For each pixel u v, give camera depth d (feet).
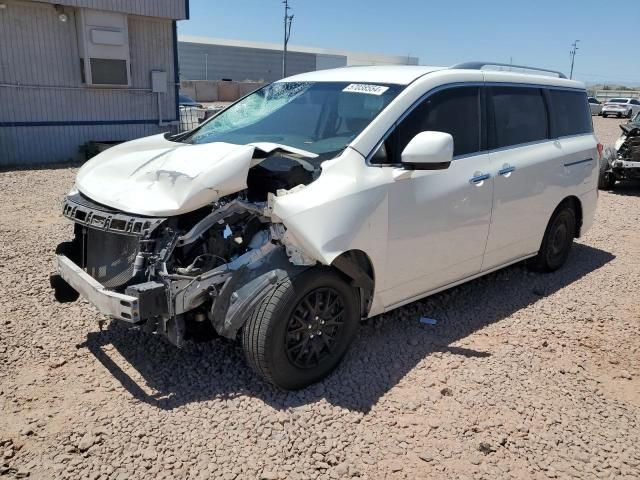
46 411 10.21
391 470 9.07
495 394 11.32
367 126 11.98
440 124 13.26
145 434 9.67
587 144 18.60
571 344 13.69
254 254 10.62
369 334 13.60
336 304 11.34
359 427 10.10
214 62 207.62
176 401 10.64
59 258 11.77
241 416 10.23
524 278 18.15
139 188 10.78
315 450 9.47
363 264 11.75
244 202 10.61
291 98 14.66
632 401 11.36
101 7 41.60
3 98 39.99
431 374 11.96
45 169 38.93
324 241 10.34
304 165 11.22
